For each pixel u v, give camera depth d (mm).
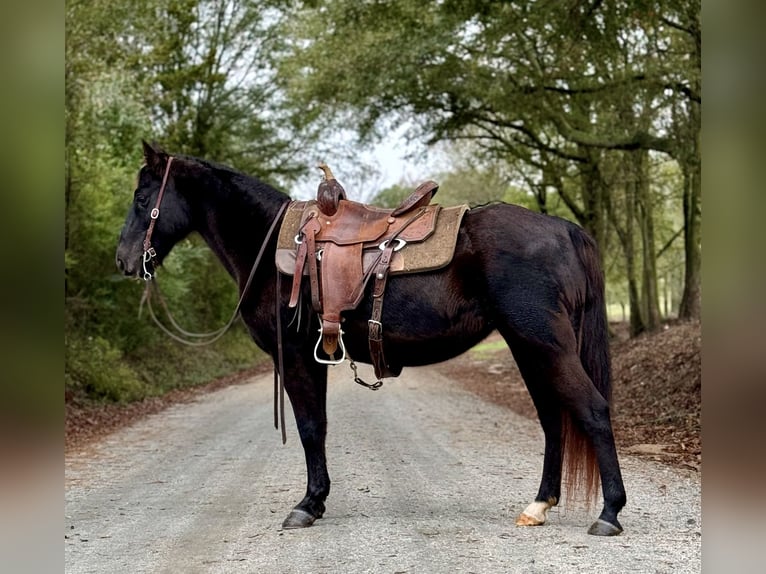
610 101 14102
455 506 5488
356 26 15492
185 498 6156
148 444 9578
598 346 4578
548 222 4625
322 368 5113
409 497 5840
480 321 4582
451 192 30672
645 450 7723
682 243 31641
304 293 4922
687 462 7004
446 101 16922
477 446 8516
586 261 4617
